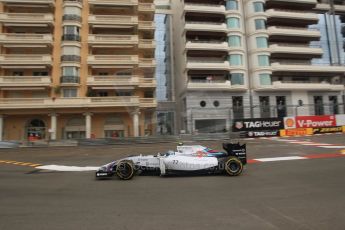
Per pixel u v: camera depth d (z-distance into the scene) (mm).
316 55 40000
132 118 32438
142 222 4711
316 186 7203
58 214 5234
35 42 31125
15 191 7289
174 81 42500
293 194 6441
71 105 29609
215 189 7129
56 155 17172
